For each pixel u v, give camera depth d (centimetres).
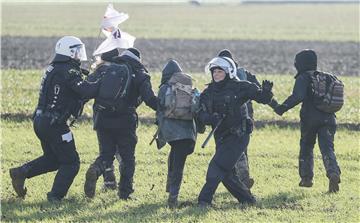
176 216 4297
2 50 17888
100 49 4984
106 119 4634
